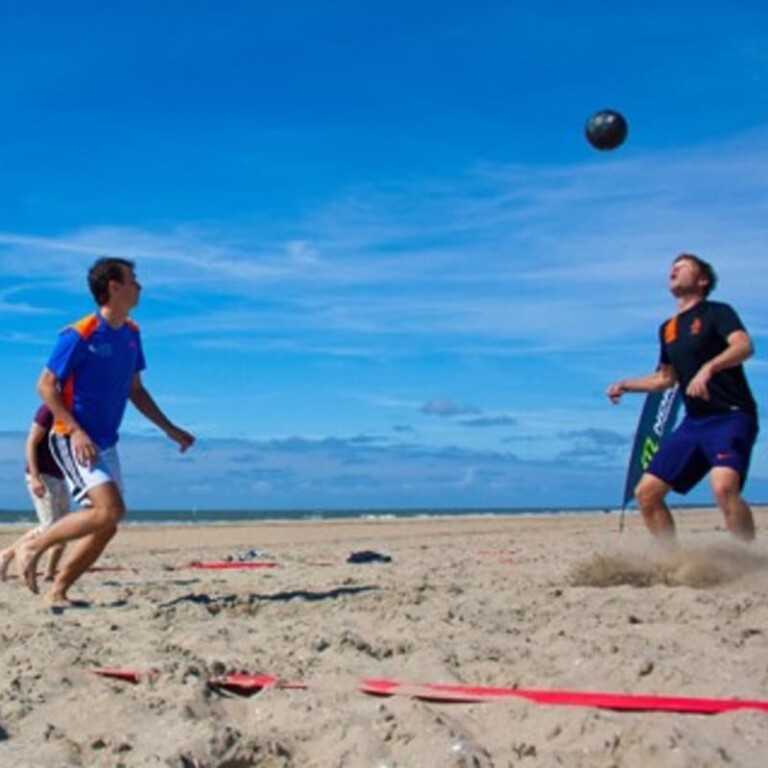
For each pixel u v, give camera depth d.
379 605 5.89
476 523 28.72
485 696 3.74
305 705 3.62
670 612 5.48
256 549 13.99
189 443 6.85
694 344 6.62
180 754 3.11
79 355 6.08
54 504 6.98
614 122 7.05
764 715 3.40
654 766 3.02
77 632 5.10
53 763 3.10
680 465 6.82
